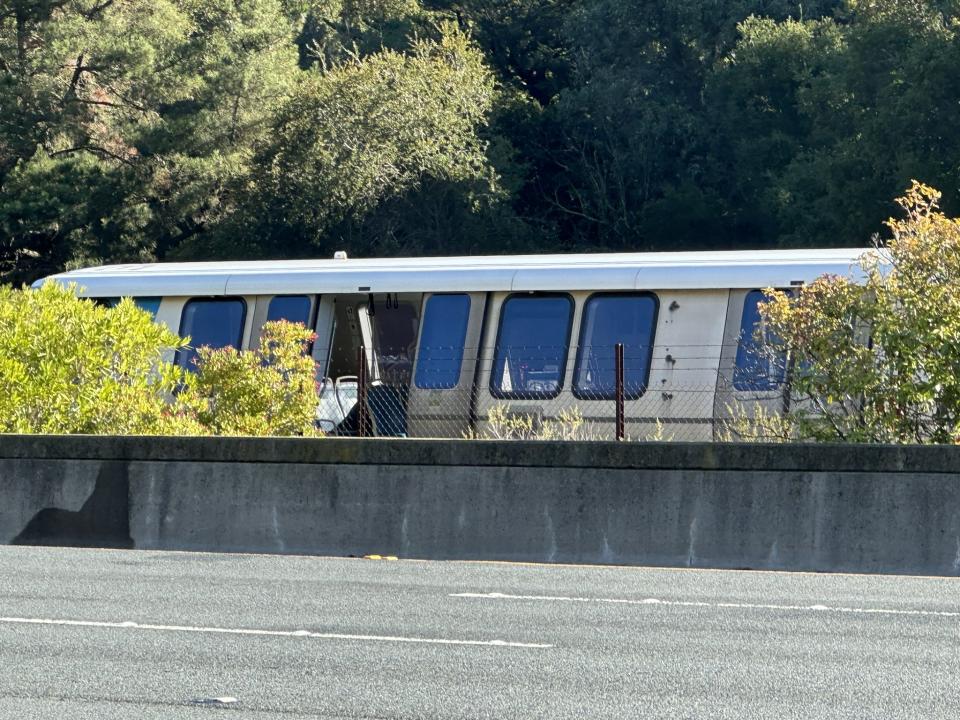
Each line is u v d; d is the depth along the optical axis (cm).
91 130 5741
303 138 5647
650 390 1903
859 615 965
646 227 6062
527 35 7512
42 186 5341
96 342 1584
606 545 1233
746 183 5969
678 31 6506
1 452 1390
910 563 1170
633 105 6300
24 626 923
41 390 1522
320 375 2081
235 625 927
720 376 1858
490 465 1266
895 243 1391
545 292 2005
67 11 5544
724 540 1207
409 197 5778
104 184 5450
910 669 790
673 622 940
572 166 6594
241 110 5725
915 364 1339
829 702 714
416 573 1172
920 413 1352
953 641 872
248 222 5622
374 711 700
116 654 834
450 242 5816
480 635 893
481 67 6191
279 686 752
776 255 1917
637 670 789
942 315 1332
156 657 825
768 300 1870
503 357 2005
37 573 1169
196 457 1340
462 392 2016
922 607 998
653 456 1229
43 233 5581
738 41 6331
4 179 5450
